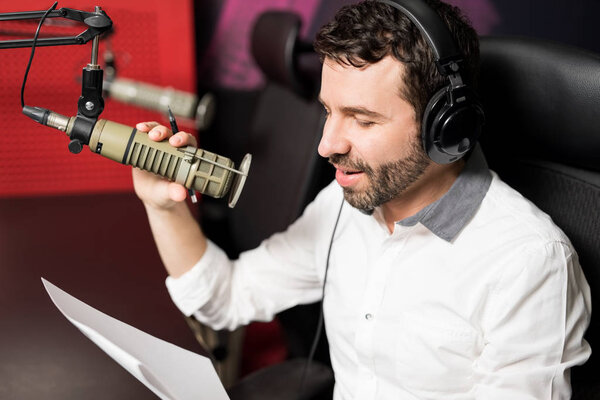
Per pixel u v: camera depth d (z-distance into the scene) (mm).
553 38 2207
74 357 935
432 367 877
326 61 763
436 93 742
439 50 724
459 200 863
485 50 944
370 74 735
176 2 1566
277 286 1111
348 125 780
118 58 1563
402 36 721
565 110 872
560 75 869
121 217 1424
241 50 2062
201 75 2062
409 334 891
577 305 812
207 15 2018
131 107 1592
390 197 810
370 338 933
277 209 1483
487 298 835
